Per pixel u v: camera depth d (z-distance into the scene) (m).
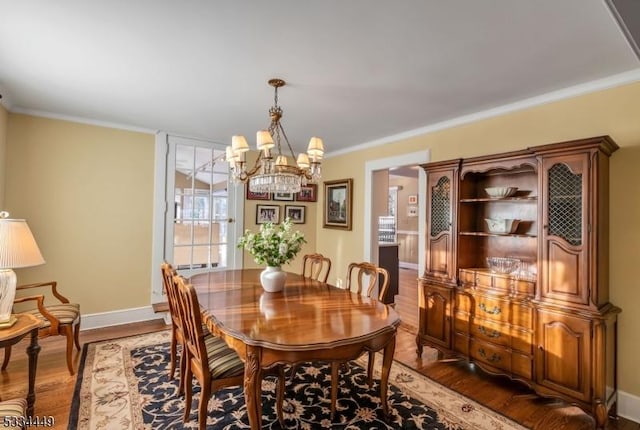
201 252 4.40
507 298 2.52
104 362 2.83
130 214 3.88
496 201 2.90
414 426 2.06
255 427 1.64
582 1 1.53
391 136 4.06
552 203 2.33
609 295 2.31
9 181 3.22
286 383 2.56
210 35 1.88
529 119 2.79
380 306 2.21
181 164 4.23
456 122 3.33
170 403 2.25
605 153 2.24
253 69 2.31
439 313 2.98
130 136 3.87
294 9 1.63
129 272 3.88
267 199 4.93
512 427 2.07
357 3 1.57
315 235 5.37
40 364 2.77
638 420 2.19
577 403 2.13
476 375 2.76
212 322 1.93
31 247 2.20
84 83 2.60
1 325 1.95
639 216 2.21
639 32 1.70
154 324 3.84
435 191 3.17
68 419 2.05
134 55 2.13
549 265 2.32
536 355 2.34
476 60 2.13
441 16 1.66
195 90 2.70
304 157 2.60
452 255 2.96
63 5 1.61
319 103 2.94
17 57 2.17
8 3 1.59
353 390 2.48
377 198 4.45
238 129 3.93
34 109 3.27
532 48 1.96
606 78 2.34
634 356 2.22
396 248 5.19
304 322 1.89
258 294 2.49
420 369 2.86
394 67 2.24
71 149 3.53
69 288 3.53
